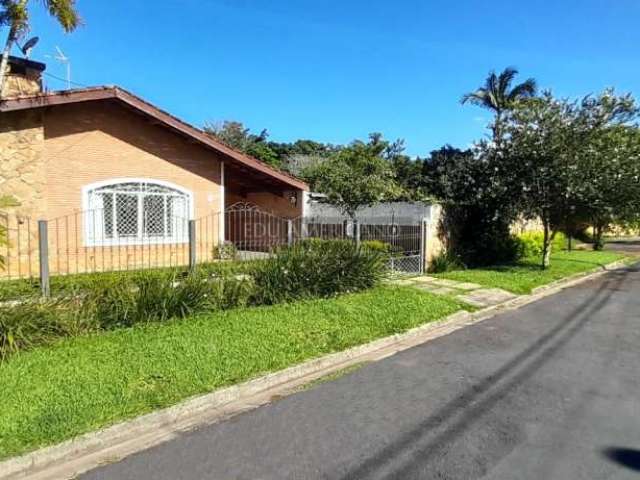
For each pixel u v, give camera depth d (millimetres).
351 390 5129
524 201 15180
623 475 3404
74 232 11562
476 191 15961
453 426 4207
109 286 7152
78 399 4445
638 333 7645
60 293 6891
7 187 10305
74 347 5891
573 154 13688
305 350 6191
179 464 3605
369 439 3977
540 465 3541
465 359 6254
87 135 11766
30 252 9664
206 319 7242
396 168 26953
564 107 14148
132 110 12328
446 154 25688
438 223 15000
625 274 16281
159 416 4312
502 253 17359
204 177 13812
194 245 8523
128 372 5125
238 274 8742
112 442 3984
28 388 4656
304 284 9000
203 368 5332
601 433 4059
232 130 36094
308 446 3865
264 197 19125
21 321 5883
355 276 9711
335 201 18844
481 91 28484
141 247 11891
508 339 7328
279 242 10953
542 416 4410
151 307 7137
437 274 13531
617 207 14070
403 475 3424
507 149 14891
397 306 8688
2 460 3496
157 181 12914
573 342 7074
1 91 10586
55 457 3693
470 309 9398
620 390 5074
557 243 22953
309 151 47312
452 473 3443
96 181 11930
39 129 10648
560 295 11742
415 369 5840
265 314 7668
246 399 4934
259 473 3463
